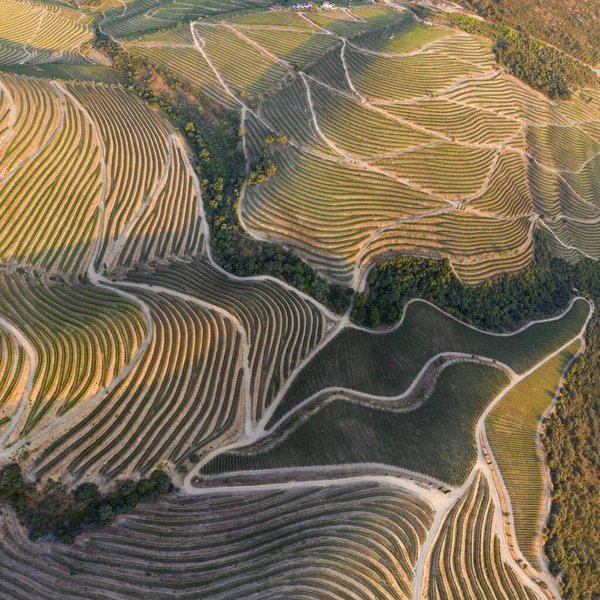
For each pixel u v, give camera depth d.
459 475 54.53
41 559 43.12
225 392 55.88
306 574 43.03
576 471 60.41
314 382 61.28
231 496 49.31
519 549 52.03
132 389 50.62
